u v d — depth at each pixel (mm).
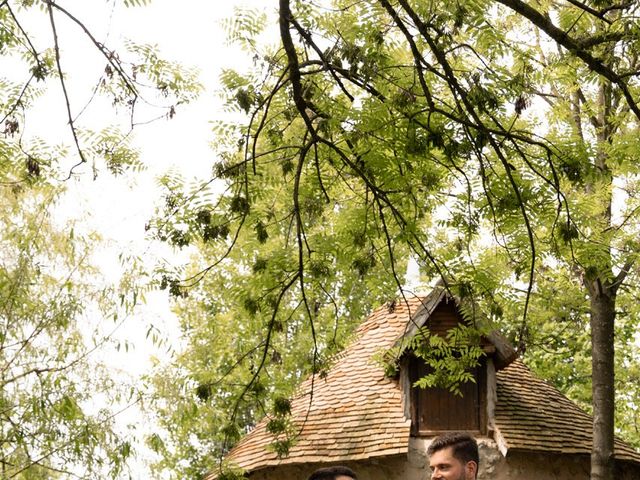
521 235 8781
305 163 8375
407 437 13938
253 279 8586
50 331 11781
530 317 14445
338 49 6637
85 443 11211
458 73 7840
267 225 8375
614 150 10055
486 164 8727
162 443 11773
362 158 7273
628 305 14648
